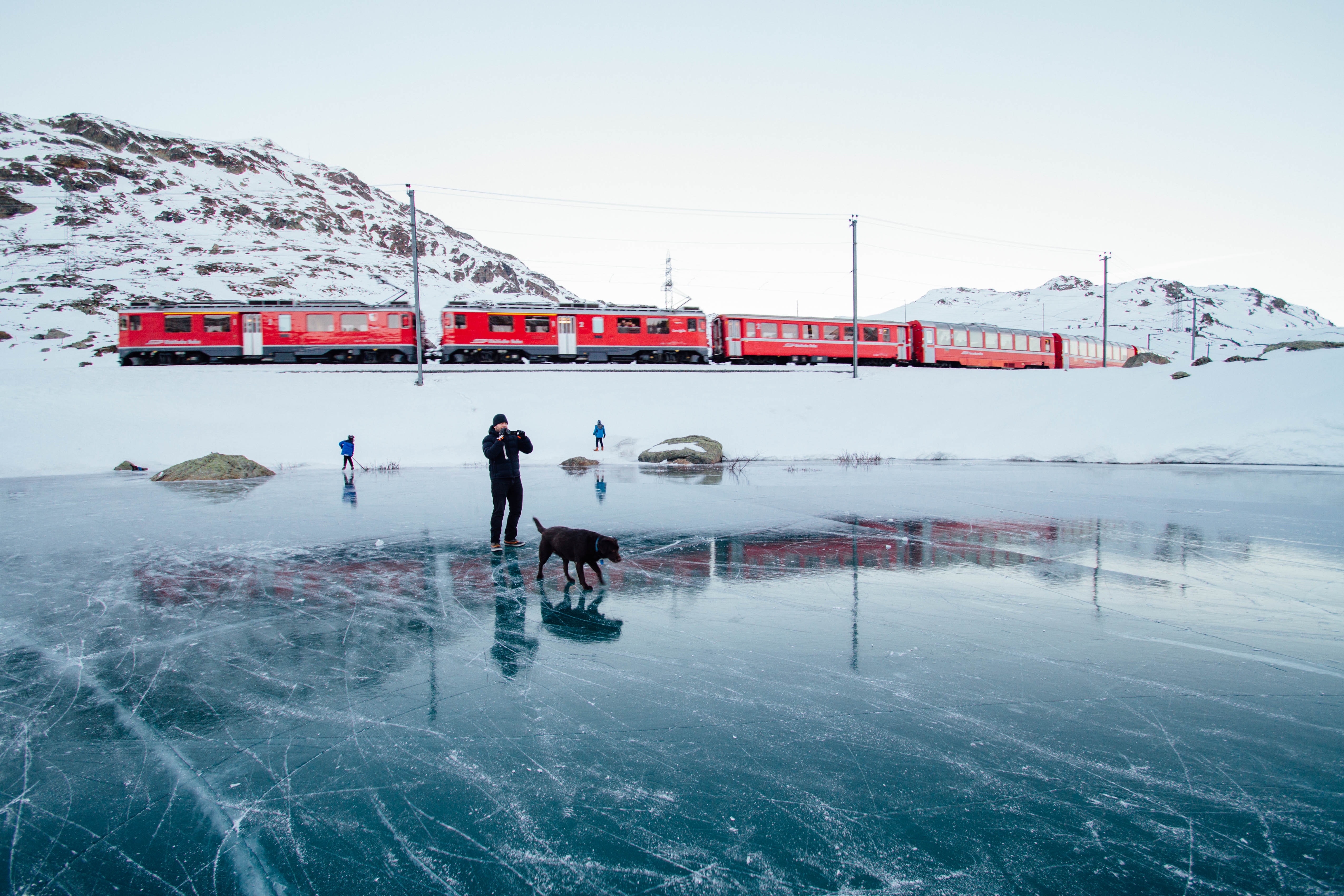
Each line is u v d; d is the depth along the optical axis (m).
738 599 5.21
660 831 2.31
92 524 9.16
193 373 25.44
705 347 33.81
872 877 2.05
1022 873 2.06
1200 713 3.15
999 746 2.85
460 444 22.11
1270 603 5.00
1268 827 2.27
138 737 3.02
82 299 59.88
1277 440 17.59
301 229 128.50
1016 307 194.88
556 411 24.59
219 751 2.89
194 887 2.04
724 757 2.79
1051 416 22.20
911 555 6.82
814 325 34.25
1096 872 2.06
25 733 3.05
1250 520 8.99
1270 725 3.02
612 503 11.17
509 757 2.81
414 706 3.31
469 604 5.13
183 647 4.19
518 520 7.53
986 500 11.30
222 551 7.30
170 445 20.53
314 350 30.38
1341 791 2.48
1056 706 3.23
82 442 19.95
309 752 2.87
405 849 2.23
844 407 25.47
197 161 148.75
